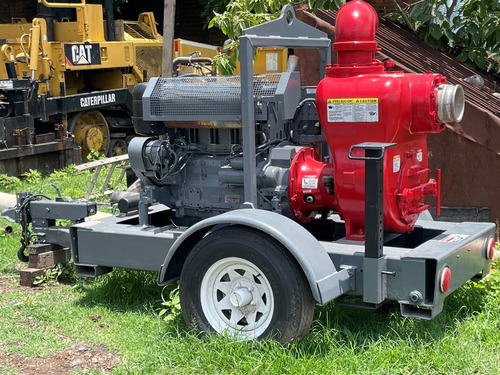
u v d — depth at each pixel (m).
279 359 4.01
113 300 5.40
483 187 6.75
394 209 4.37
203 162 5.11
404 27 9.18
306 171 4.79
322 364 4.02
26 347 4.56
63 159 12.19
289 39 4.92
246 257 4.22
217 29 21.41
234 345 4.20
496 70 8.77
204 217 5.25
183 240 4.45
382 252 4.14
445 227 4.95
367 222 4.07
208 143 5.11
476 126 6.66
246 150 4.61
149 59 14.45
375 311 4.89
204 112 4.87
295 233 4.14
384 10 9.91
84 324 4.96
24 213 5.88
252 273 4.29
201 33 21.75
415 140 4.53
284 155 4.75
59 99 11.91
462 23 8.48
